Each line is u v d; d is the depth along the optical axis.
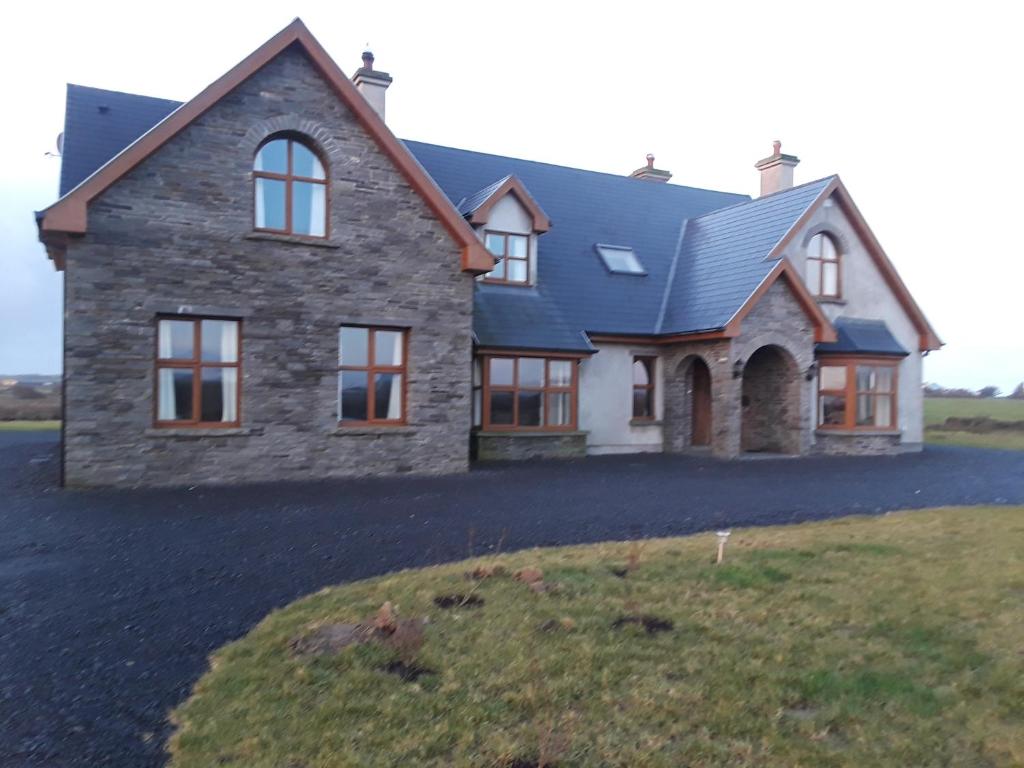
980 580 7.28
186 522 10.30
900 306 23.27
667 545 8.84
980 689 5.01
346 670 5.13
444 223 15.86
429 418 15.75
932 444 26.12
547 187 24.27
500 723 4.53
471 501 12.24
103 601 6.84
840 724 4.61
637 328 21.05
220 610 6.61
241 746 4.25
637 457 19.95
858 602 6.63
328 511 11.21
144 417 13.34
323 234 14.97
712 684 5.04
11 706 4.80
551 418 19.53
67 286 12.84
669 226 25.20
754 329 19.58
